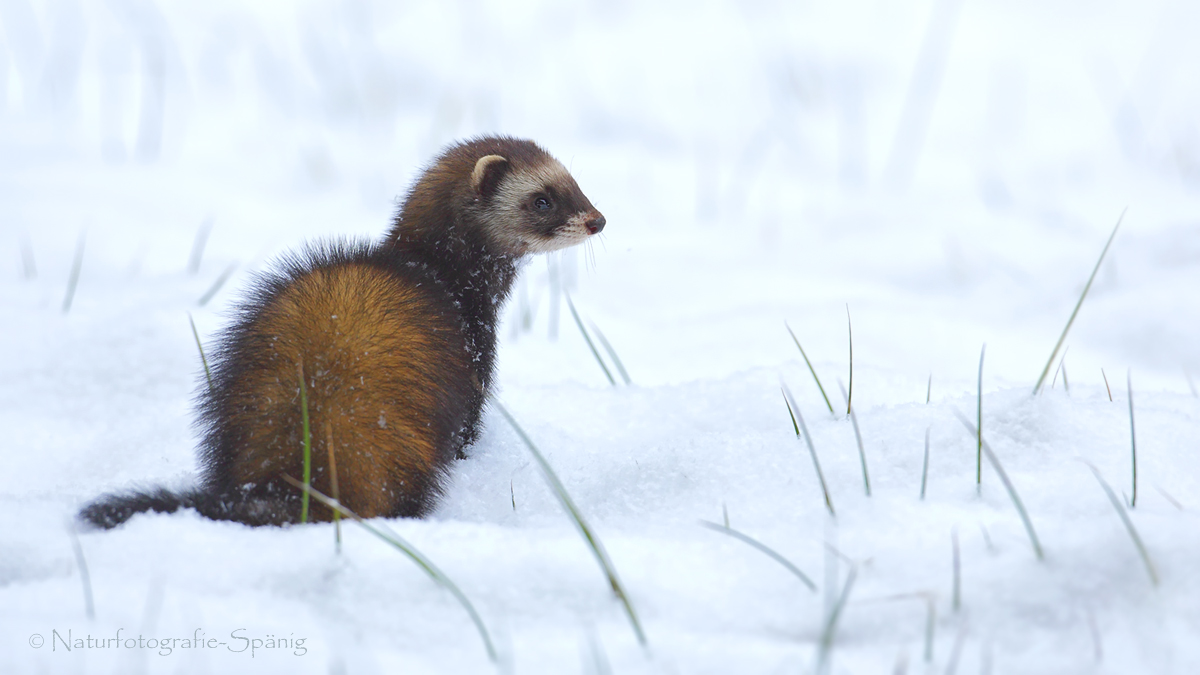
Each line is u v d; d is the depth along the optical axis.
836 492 7.31
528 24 33.09
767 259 18.31
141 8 30.22
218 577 6.14
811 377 10.62
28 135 21.77
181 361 11.36
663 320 15.08
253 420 7.49
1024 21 31.80
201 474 8.02
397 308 8.37
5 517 7.13
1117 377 12.32
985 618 5.57
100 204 17.88
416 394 7.96
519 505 8.30
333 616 5.77
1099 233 18.22
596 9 34.31
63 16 28.98
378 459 7.55
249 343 7.96
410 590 5.98
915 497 7.07
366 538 6.49
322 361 7.69
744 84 28.77
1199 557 5.67
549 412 10.48
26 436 9.91
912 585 5.93
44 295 13.62
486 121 25.27
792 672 5.15
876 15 33.09
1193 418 8.30
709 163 24.12
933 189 21.77
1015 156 23.28
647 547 6.54
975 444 7.79
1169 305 13.48
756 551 6.49
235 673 5.14
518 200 10.39
